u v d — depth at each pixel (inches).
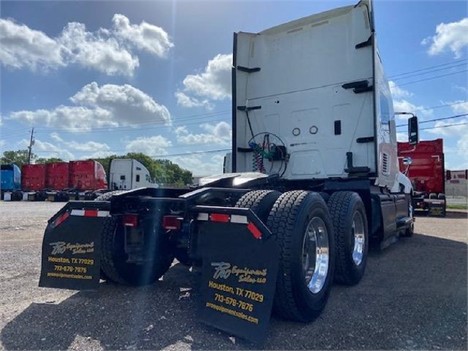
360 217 175.8
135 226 141.7
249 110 236.7
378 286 159.9
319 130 214.1
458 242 292.4
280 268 109.3
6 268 186.9
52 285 137.3
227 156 276.4
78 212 140.9
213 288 108.0
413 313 124.0
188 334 105.4
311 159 215.6
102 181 1171.9
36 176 1261.1
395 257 227.9
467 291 150.9
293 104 222.8
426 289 154.3
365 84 199.5
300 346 98.2
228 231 108.3
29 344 98.5
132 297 140.3
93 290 140.2
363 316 121.3
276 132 227.6
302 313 112.4
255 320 98.4
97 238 137.1
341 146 207.3
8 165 1330.0
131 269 152.7
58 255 139.3
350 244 158.4
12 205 893.8
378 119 203.6
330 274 130.6
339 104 208.8
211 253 109.9
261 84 234.4
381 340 102.3
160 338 102.7
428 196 611.2
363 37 202.2
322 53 215.3
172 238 145.7
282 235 112.0
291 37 226.2
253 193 126.9
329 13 211.6
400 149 600.1
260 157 230.2
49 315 120.0
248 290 101.9
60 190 1173.1
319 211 128.2
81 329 108.7
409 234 319.9
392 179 261.1
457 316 121.0
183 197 121.6
